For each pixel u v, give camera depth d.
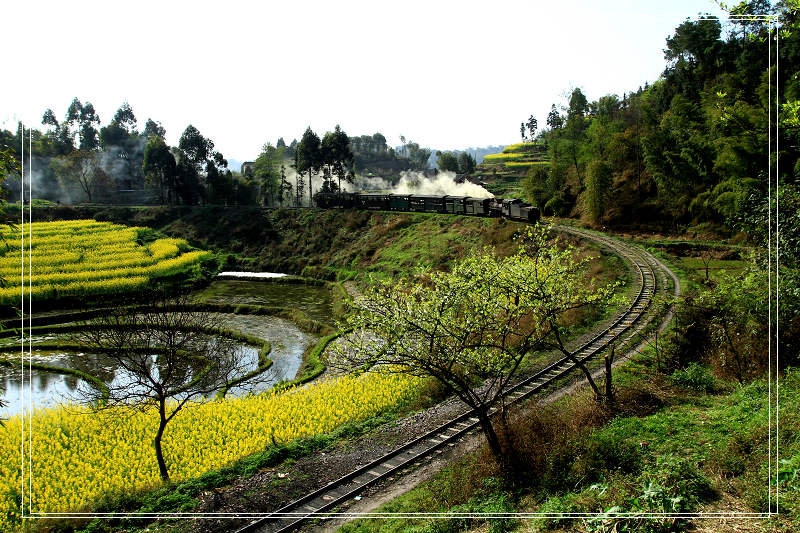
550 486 13.29
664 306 29.55
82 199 109.88
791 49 44.06
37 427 23.81
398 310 15.28
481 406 15.65
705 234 47.09
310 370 34.97
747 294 17.78
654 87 80.62
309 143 88.94
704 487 10.73
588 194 55.72
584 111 91.19
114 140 133.62
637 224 53.34
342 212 78.44
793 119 15.23
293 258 72.06
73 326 44.66
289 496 15.69
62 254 63.44
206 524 14.41
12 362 37.56
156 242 75.00
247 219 82.94
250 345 41.69
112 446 22.22
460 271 16.95
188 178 94.81
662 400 17.61
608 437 14.62
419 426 20.33
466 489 14.41
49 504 17.95
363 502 15.22
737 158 42.31
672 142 53.88
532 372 24.03
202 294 59.03
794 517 9.05
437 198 69.06
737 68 58.59
